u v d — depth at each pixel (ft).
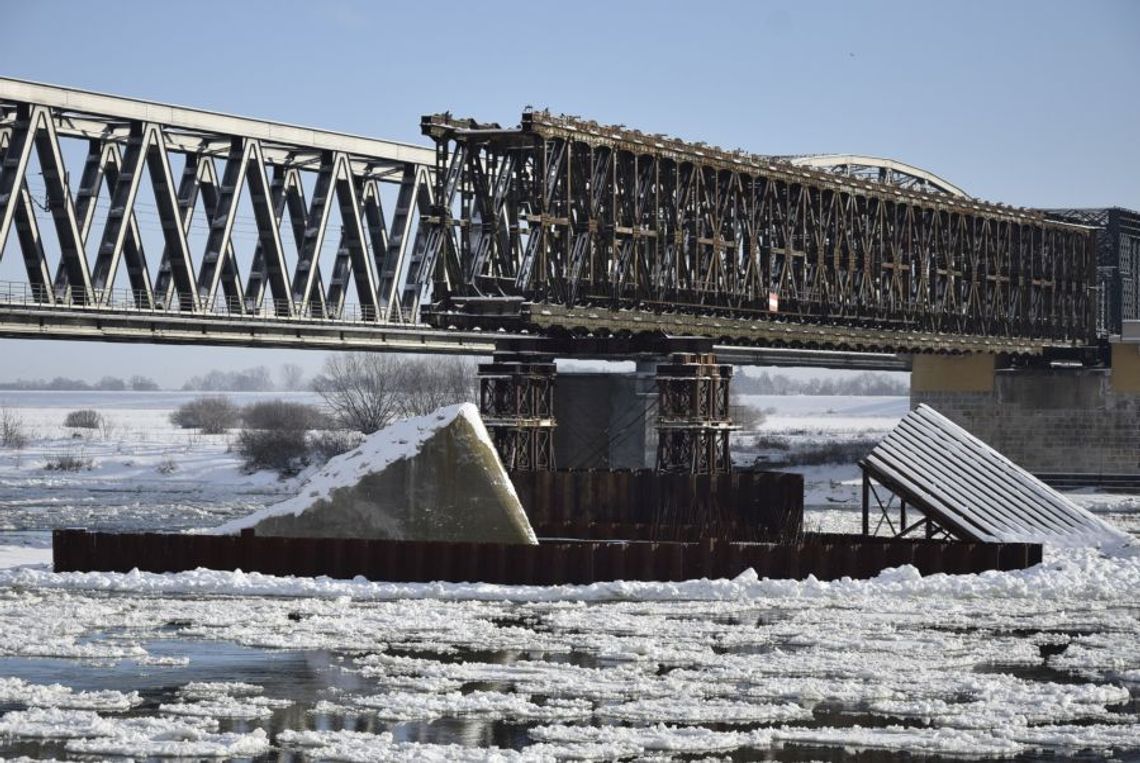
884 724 126.11
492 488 224.33
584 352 315.58
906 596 207.51
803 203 365.20
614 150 298.97
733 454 566.77
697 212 326.24
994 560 225.15
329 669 148.77
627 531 270.87
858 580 216.54
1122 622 185.68
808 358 514.27
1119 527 343.87
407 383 629.92
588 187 294.25
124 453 600.80
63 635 168.14
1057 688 139.03
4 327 301.43
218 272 345.51
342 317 382.42
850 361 533.14
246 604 194.29
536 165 280.92
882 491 451.12
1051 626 182.50
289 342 360.07
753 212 346.33
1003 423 501.15
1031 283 484.33
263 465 525.75
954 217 444.96
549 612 191.72
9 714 125.18
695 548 219.20
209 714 127.85
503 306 281.33
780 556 221.25
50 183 312.09
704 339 308.60
